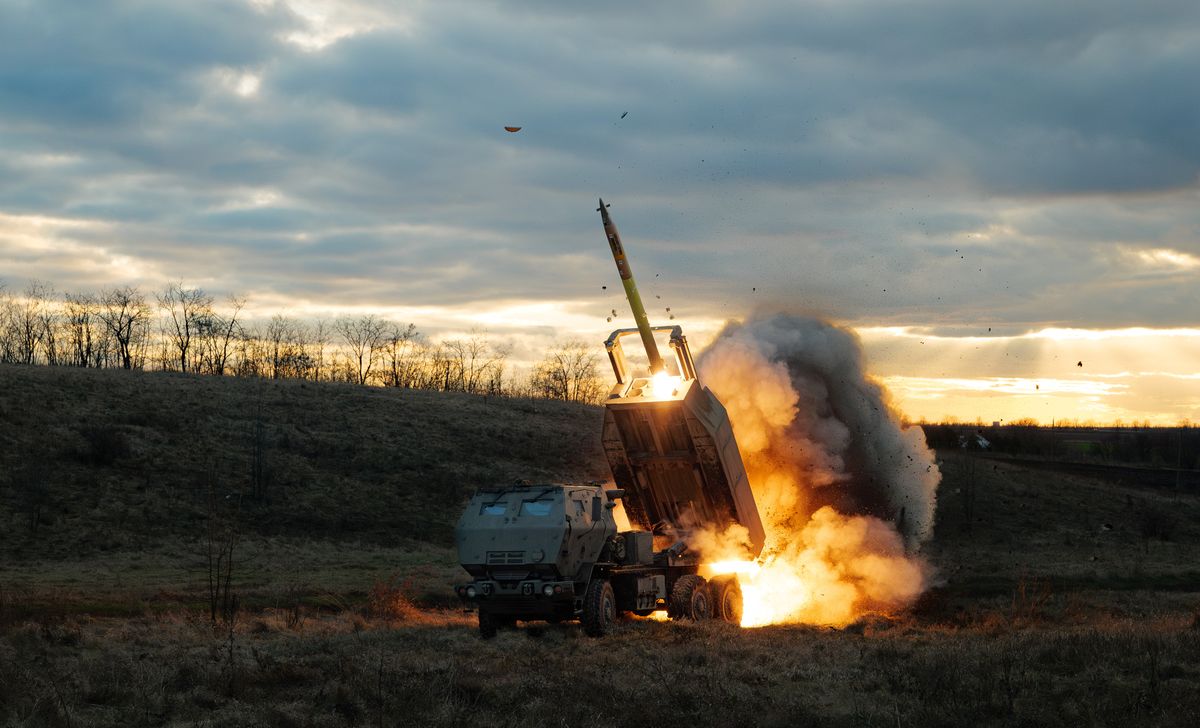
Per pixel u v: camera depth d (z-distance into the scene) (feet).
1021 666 51.70
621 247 79.82
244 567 132.36
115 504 159.12
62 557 135.23
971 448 270.26
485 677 51.44
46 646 64.28
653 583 76.02
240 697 48.88
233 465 187.83
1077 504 218.18
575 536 68.49
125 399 215.72
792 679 50.80
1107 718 40.96
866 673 51.62
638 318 79.41
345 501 181.37
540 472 215.31
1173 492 235.20
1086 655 54.24
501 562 67.92
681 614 75.20
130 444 186.50
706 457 76.13
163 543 146.30
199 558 138.72
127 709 45.78
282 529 163.43
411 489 193.57
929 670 50.11
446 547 165.37
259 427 193.88
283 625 80.18
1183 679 49.16
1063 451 291.17
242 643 68.85
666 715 42.16
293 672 53.01
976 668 51.19
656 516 81.20
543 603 68.33
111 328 306.55
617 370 78.59
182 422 206.28
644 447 77.71
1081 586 133.69
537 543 67.36
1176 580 142.51
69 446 179.73
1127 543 192.34
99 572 123.13
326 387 264.72
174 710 46.19
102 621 80.28
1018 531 197.16
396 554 153.28
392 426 230.89
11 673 50.44
